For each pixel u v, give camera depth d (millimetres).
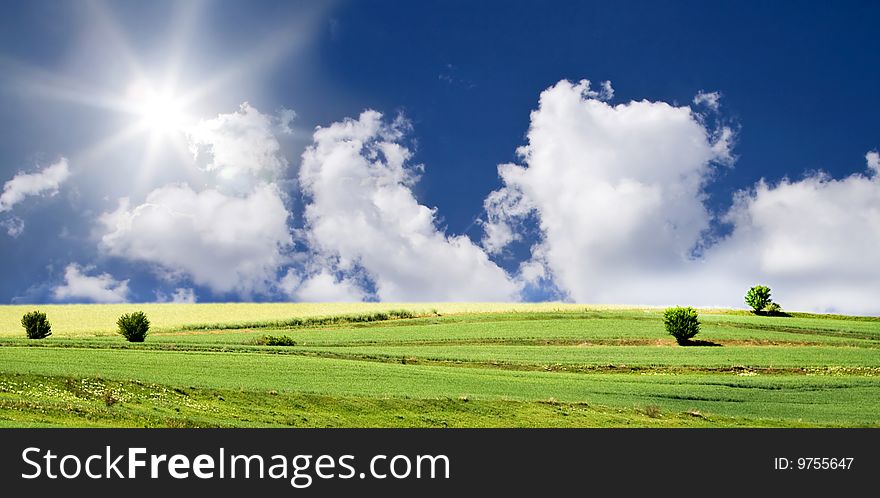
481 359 61500
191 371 42719
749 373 58000
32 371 37375
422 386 44000
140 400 34562
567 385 48125
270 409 35750
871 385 50938
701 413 42094
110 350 48781
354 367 48938
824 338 76938
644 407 42250
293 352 58500
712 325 84812
